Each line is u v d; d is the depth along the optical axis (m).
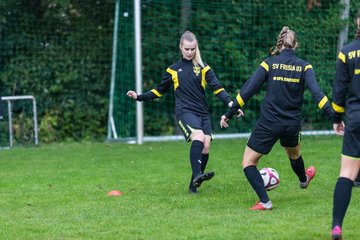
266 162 25.61
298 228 15.13
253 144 17.12
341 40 35.22
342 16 35.16
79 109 37.16
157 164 26.27
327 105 16.00
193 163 18.70
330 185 20.78
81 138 37.09
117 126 36.12
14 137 35.69
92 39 37.31
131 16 35.78
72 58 37.03
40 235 15.26
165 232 15.13
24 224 16.31
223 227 15.44
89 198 19.55
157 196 19.59
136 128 34.47
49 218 16.97
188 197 19.33
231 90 36.41
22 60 36.38
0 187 21.81
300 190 20.00
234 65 36.19
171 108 37.62
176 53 36.69
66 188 21.39
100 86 37.41
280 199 18.69
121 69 35.84
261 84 16.88
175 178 22.92
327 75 35.12
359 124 13.87
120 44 35.78
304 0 35.22
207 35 36.25
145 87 36.84
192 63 19.67
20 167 26.27
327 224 15.48
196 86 19.50
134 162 26.94
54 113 36.78
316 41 35.12
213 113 36.56
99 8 37.25
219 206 17.94
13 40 36.16
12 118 35.91
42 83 36.66
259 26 36.00
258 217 16.33
